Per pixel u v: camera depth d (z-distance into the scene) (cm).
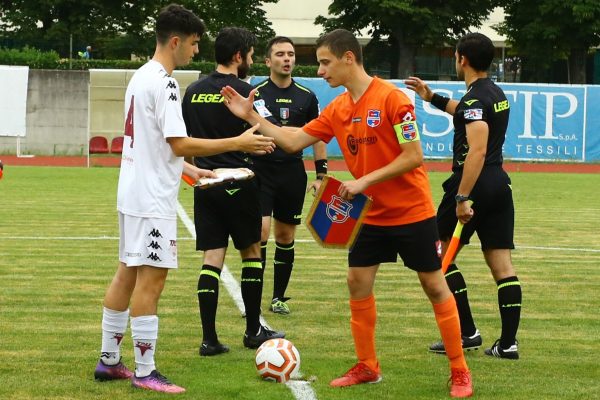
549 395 654
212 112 799
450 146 3428
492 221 775
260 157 970
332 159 3612
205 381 678
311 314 941
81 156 3672
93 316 903
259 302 803
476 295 1051
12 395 635
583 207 2089
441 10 4947
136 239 646
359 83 656
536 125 3441
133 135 649
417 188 659
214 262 788
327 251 1397
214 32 5194
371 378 679
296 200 978
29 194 2200
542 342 827
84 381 673
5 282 1085
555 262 1306
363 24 5212
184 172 688
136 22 5088
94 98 3584
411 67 5028
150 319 651
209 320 769
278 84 1027
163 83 640
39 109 3669
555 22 4922
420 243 658
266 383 675
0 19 5119
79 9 4997
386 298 1027
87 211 1859
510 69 5766
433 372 716
